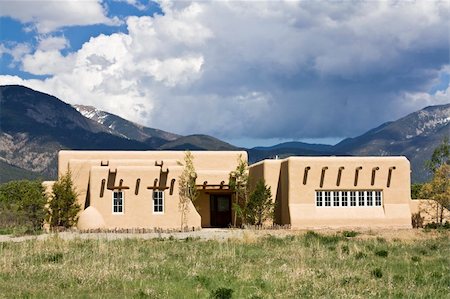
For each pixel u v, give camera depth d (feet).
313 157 142.00
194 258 78.48
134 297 55.26
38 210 142.61
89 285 60.59
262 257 80.53
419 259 80.64
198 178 153.89
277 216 147.84
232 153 162.71
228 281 62.44
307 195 140.36
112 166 149.28
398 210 142.41
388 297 56.03
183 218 143.64
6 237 124.47
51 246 92.32
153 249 89.76
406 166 144.46
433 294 57.62
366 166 143.13
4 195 226.38
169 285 60.29
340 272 67.82
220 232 129.80
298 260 76.89
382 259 80.23
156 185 143.74
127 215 142.31
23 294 56.54
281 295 56.08
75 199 143.23
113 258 77.46
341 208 141.38
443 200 144.46
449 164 151.43
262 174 148.77
